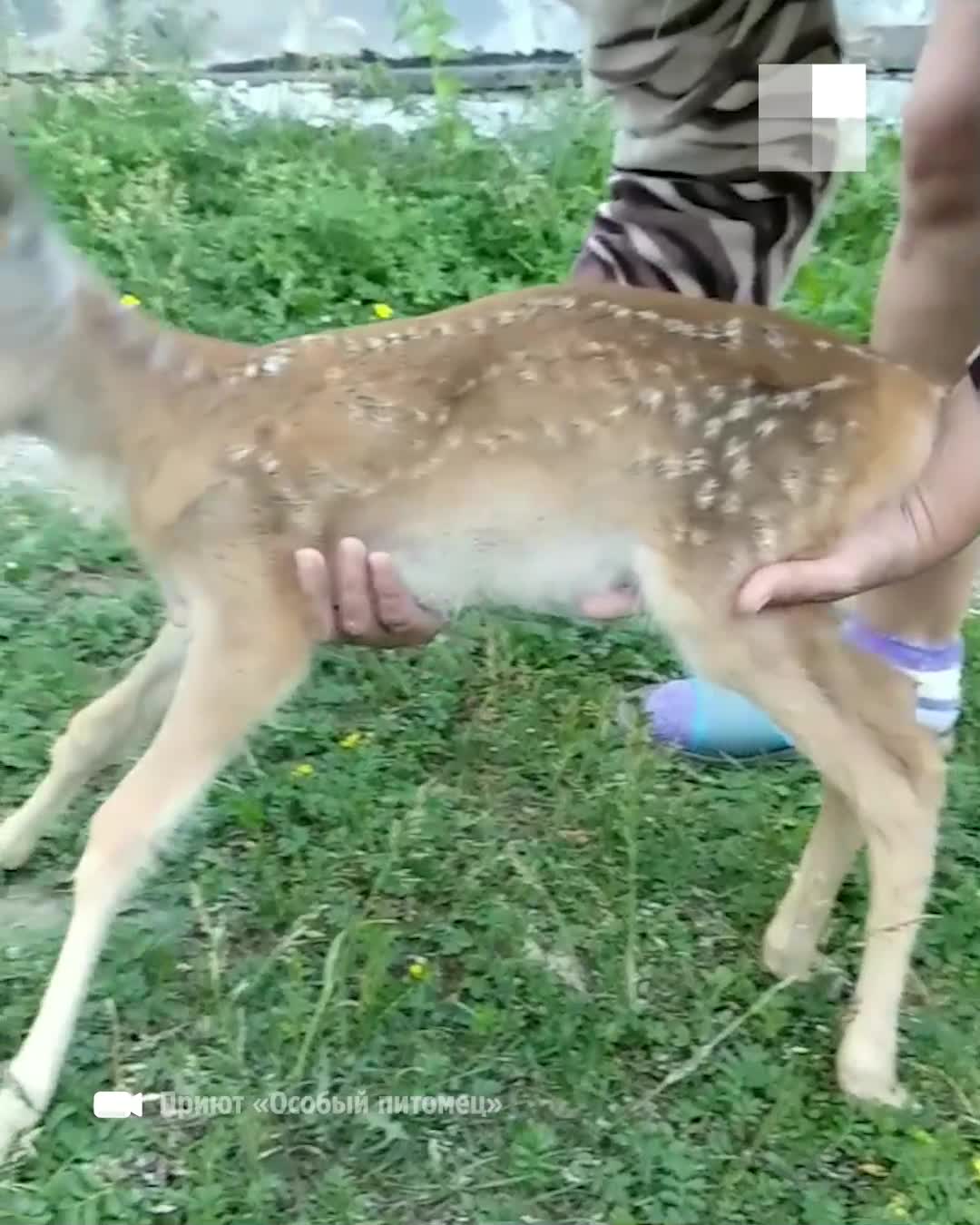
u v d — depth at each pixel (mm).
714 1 1038
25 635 1194
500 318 887
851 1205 843
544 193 2008
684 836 1081
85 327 869
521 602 905
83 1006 894
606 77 1097
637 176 1118
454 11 2369
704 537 871
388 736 1153
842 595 858
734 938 1014
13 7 2268
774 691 884
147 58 2256
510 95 2371
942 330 1092
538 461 869
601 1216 828
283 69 2342
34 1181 814
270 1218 810
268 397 874
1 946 945
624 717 1196
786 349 883
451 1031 921
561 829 1087
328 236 1822
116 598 1252
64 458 899
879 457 871
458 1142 863
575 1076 895
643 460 868
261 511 867
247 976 935
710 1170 854
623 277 1112
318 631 893
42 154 1911
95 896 855
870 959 906
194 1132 848
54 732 1104
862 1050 906
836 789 952
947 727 1146
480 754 1148
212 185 1970
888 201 2066
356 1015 908
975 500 847
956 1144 877
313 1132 854
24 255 847
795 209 1115
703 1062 910
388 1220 818
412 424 869
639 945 995
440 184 2018
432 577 892
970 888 1059
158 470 876
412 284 1809
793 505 866
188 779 869
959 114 1022
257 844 1029
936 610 1108
